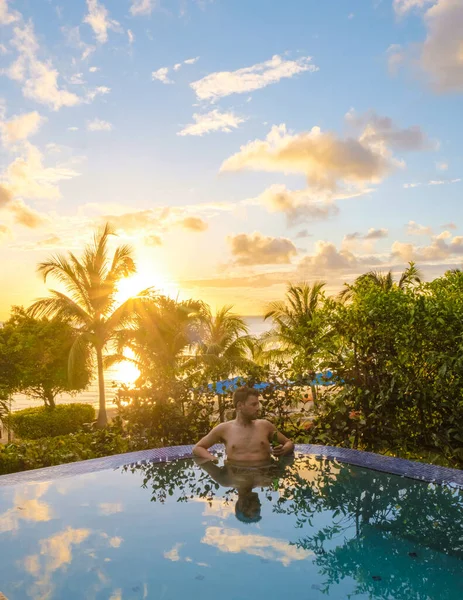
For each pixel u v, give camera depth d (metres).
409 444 6.03
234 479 4.79
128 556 3.31
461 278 6.24
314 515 3.93
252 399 5.21
